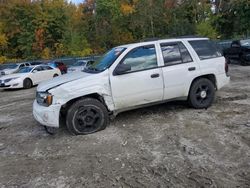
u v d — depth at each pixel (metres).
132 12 51.06
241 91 8.91
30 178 4.31
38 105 6.13
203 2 52.59
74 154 5.03
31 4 47.00
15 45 47.53
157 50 6.56
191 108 7.13
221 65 7.22
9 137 6.41
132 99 6.27
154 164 4.38
